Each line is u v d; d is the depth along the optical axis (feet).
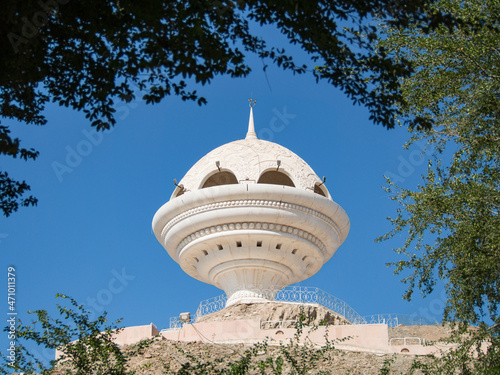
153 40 54.60
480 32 66.74
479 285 64.64
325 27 55.47
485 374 64.39
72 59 57.98
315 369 80.28
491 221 63.36
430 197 67.31
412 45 71.46
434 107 70.85
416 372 84.64
